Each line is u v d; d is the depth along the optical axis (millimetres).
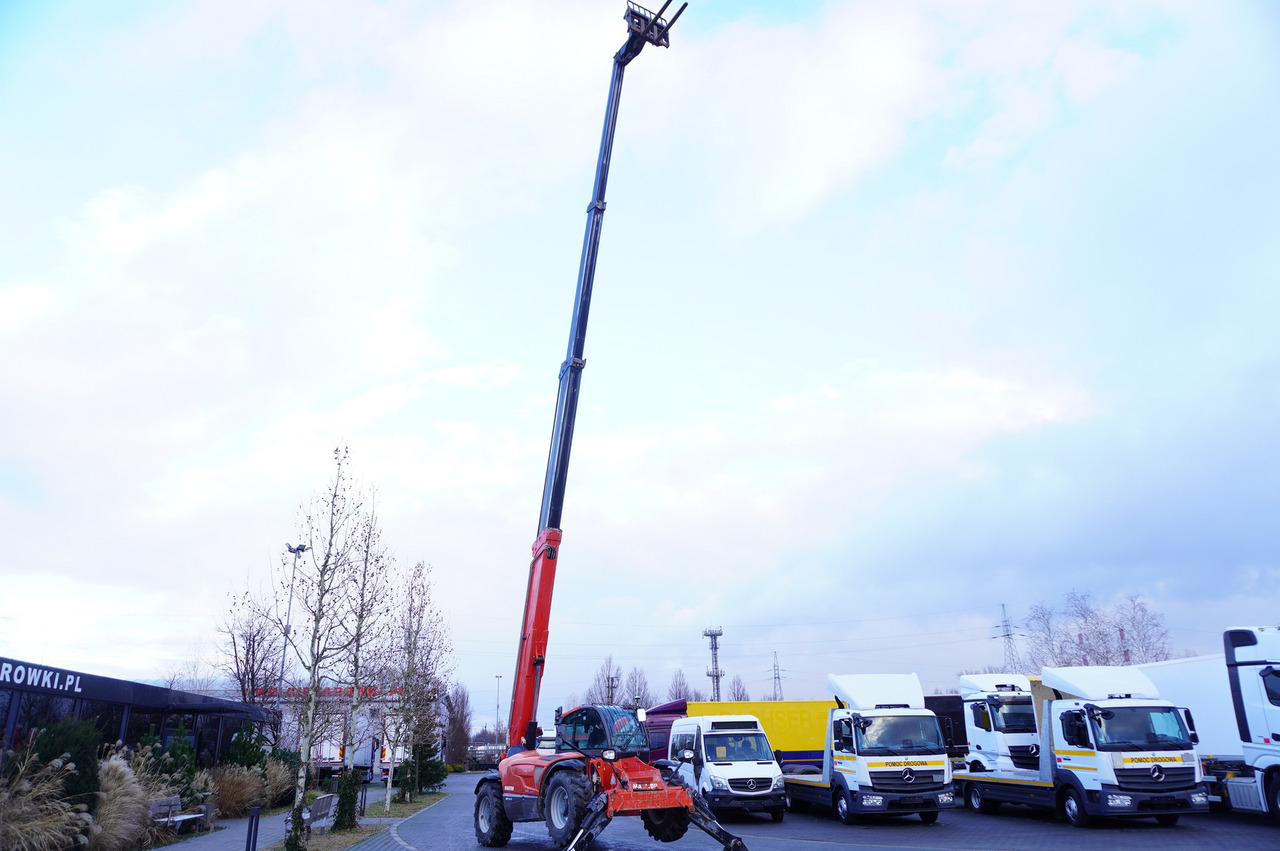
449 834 18000
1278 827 15875
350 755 19703
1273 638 16016
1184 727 16781
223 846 15875
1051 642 49312
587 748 14055
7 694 15312
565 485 17938
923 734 18859
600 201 20594
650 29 21469
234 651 33875
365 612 20234
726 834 13062
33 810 12102
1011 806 22312
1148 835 15477
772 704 27281
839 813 19359
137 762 17250
